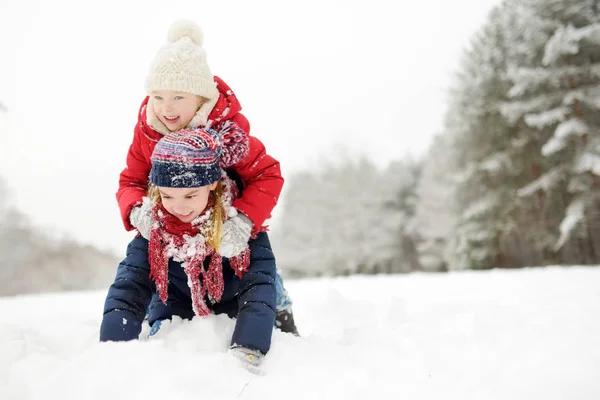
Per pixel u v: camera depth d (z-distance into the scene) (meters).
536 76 14.59
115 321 1.65
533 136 15.65
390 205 29.19
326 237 28.69
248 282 1.72
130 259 1.81
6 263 25.00
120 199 1.87
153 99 1.76
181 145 1.60
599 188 14.23
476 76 17.39
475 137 17.38
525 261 17.44
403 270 28.05
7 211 26.16
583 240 15.24
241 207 1.75
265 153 1.88
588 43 14.50
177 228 1.69
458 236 18.64
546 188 14.50
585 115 14.59
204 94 1.74
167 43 1.81
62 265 25.94
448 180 19.27
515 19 16.50
